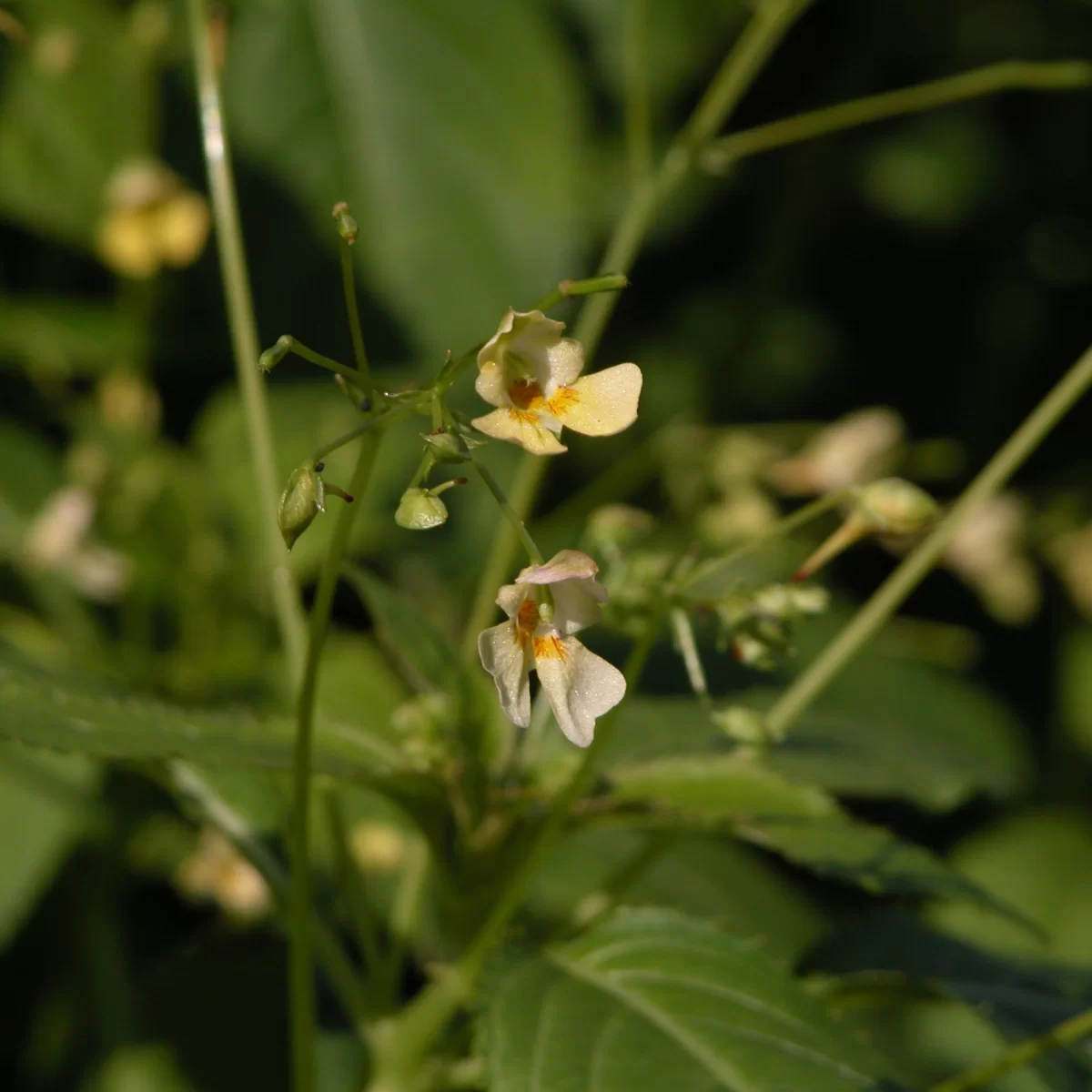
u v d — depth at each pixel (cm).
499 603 43
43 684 46
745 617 46
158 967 54
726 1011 45
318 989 53
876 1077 45
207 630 58
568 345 43
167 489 58
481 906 47
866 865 47
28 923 55
